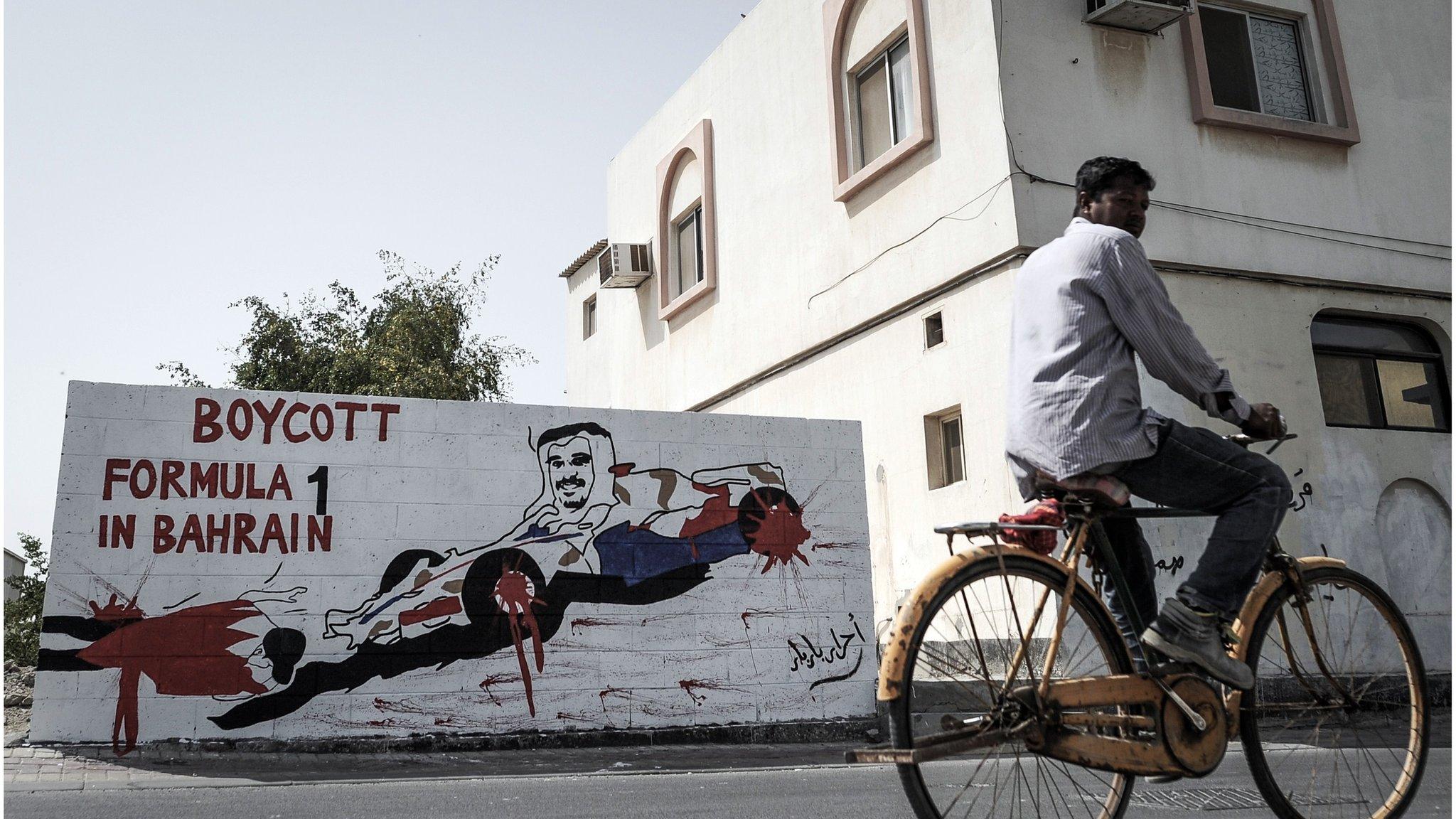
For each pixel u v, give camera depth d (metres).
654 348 19.86
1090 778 3.22
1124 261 3.27
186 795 6.29
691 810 5.43
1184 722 3.21
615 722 9.21
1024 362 3.38
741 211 17.22
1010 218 11.77
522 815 5.32
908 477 13.22
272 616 8.54
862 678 9.96
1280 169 13.21
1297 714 3.50
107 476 8.34
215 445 8.63
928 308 13.05
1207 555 3.24
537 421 9.48
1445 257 13.93
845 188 14.43
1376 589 3.74
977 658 3.01
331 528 8.79
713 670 9.55
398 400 9.16
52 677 8.01
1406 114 14.18
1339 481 12.64
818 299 15.12
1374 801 3.58
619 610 9.40
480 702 8.91
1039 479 3.30
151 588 8.30
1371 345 13.59
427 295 26.89
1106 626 3.19
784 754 8.84
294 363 26.02
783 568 9.92
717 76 18.20
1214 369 3.26
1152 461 3.23
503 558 9.18
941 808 2.89
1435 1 14.81
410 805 5.75
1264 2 13.64
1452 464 13.32
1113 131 12.45
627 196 21.45
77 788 6.73
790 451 10.16
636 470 9.67
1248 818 4.96
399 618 8.83
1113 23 12.57
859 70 14.82
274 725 8.40
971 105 12.48
